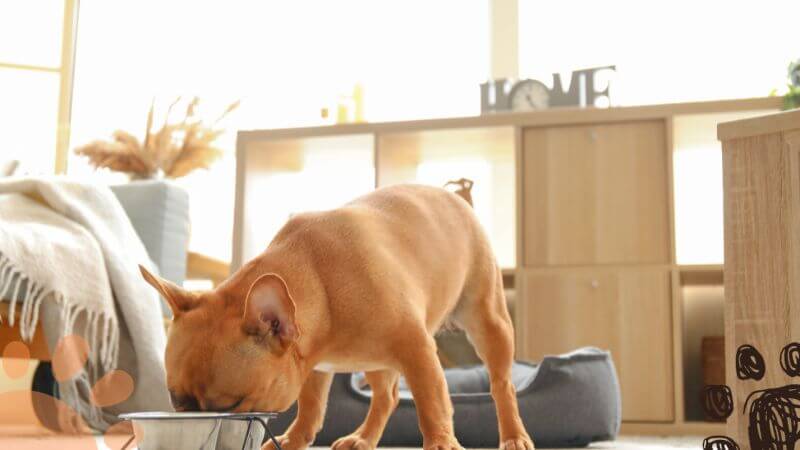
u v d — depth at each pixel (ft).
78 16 16.15
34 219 9.42
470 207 6.05
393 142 12.84
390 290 4.83
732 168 4.61
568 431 7.80
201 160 13.29
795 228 4.39
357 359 4.86
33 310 8.99
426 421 4.70
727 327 4.56
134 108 15.80
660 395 11.04
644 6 13.96
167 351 4.38
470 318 5.87
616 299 11.37
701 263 11.79
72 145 15.52
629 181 11.65
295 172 14.21
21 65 15.70
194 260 12.26
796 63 11.60
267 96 15.37
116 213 10.07
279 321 4.33
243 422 4.20
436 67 14.89
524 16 14.60
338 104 13.75
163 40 15.89
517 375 9.20
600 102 12.76
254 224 13.14
